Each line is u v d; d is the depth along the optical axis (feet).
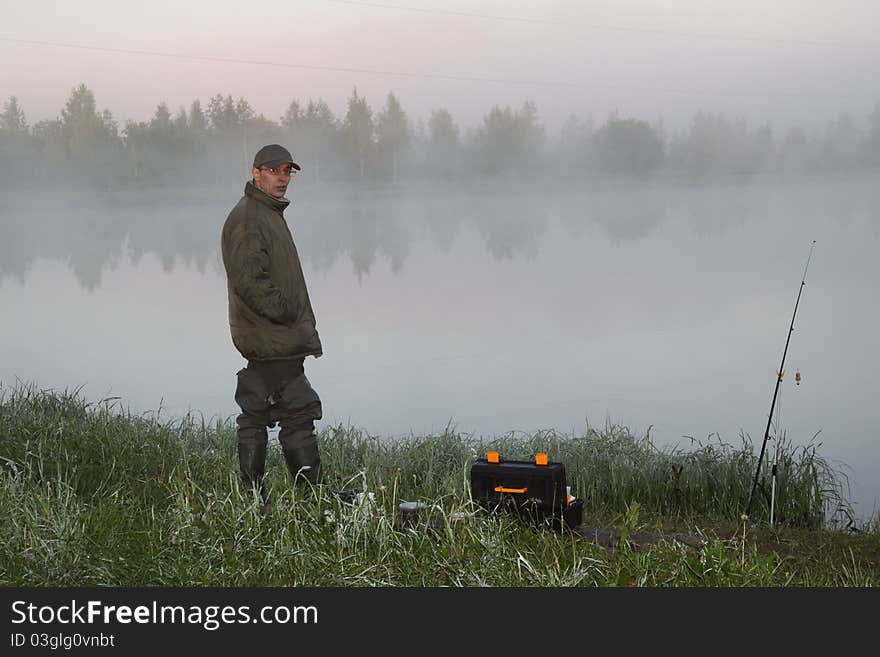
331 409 41.11
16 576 12.87
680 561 14.32
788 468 24.45
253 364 17.38
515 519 16.06
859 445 33.12
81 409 27.96
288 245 17.15
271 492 16.06
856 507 24.86
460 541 14.10
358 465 25.02
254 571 13.26
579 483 23.73
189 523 14.29
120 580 12.98
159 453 21.83
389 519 15.11
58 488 15.74
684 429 36.88
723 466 24.67
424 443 26.71
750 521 22.18
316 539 13.83
